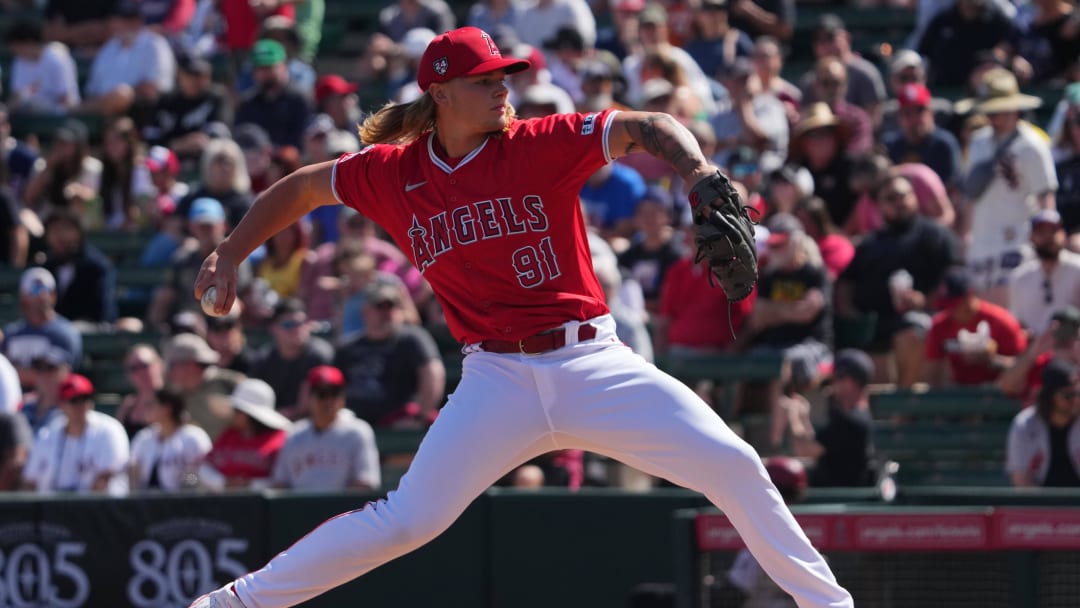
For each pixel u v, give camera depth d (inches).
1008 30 1870.1
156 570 1154.7
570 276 553.6
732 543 884.0
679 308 1406.3
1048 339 1278.3
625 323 1293.1
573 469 1288.1
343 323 1422.2
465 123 544.7
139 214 1785.2
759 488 550.9
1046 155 1471.5
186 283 1540.4
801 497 1084.5
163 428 1282.0
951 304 1352.1
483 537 1137.4
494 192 546.0
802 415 1328.7
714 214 508.7
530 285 551.2
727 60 1914.4
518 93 1676.9
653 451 552.1
